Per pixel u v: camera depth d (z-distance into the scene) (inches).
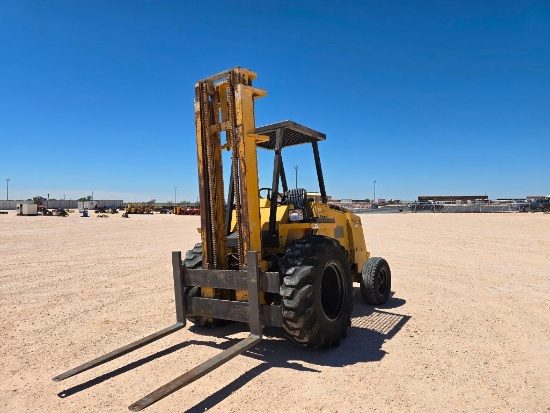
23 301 268.5
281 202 222.7
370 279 249.0
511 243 574.2
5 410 130.0
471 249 521.7
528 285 306.5
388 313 237.5
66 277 352.8
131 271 383.6
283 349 179.6
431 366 159.6
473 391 138.7
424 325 213.2
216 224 190.5
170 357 171.8
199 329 209.3
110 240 687.1
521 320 218.5
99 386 145.6
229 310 173.9
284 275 164.4
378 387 141.9
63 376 140.9
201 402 132.1
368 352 175.5
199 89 188.2
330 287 189.9
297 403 131.0
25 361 169.5
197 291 190.4
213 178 188.4
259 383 145.5
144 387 144.3
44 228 983.6
